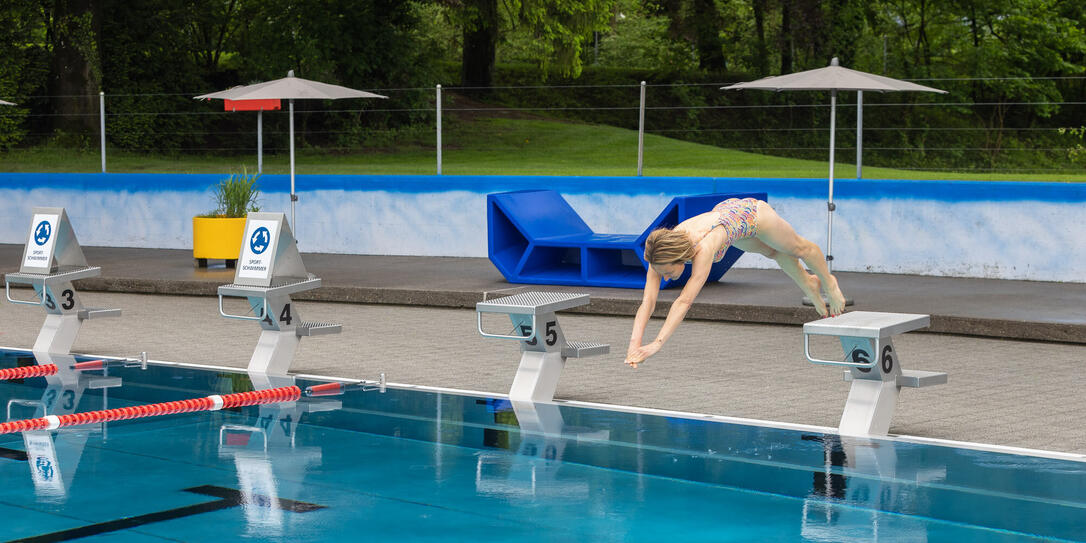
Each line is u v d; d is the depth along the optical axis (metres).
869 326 6.11
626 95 40.91
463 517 4.68
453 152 27.22
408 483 5.24
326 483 5.25
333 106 31.80
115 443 6.12
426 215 16.83
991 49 39.88
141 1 34.09
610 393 7.86
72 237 9.77
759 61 42.34
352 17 33.34
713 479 5.27
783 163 25.17
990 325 10.24
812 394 7.75
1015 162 24.69
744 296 12.02
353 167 22.62
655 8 45.28
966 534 4.34
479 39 38.09
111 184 18.83
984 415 7.01
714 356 9.39
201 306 12.89
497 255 13.70
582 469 5.48
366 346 10.07
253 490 5.13
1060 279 13.44
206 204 18.14
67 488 5.16
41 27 31.45
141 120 25.12
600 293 12.42
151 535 4.42
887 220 14.27
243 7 36.94
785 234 6.33
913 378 6.38
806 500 4.88
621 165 25.22
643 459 5.69
